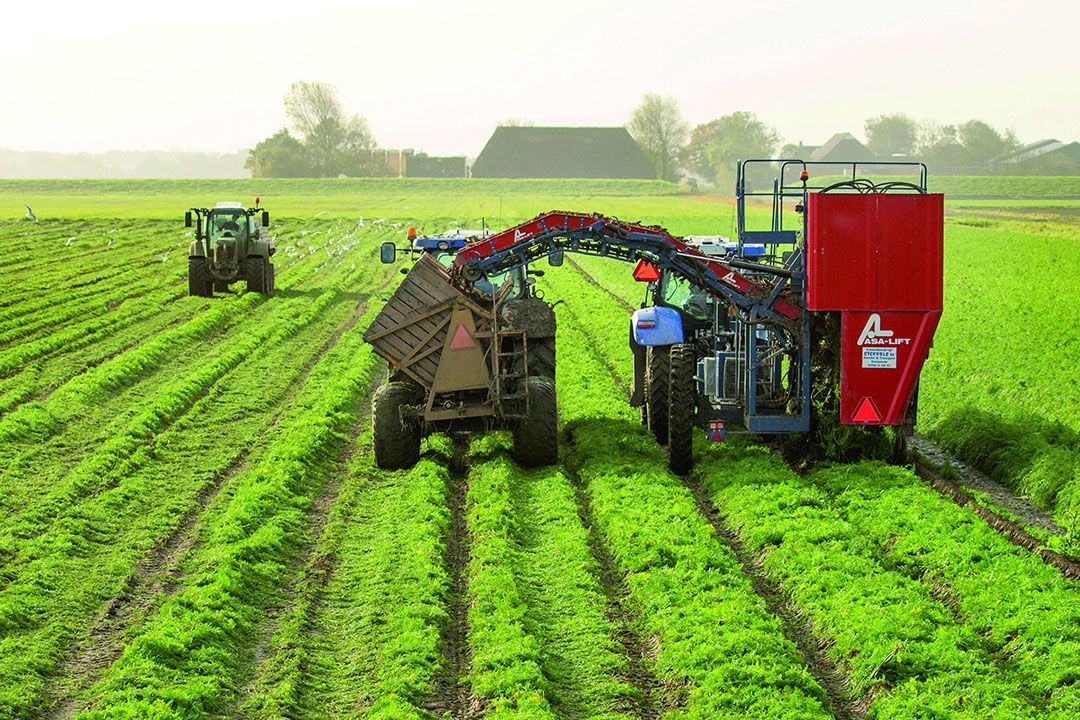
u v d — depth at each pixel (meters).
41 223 98.38
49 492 20.72
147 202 145.38
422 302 21.89
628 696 12.93
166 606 15.19
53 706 12.91
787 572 16.19
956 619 14.73
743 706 12.39
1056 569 15.82
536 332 24.31
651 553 16.66
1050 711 12.24
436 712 12.72
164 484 21.42
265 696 12.95
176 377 31.88
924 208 20.03
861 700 12.88
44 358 34.97
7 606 15.09
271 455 22.88
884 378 20.44
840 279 20.16
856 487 19.73
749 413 21.34
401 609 15.12
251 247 50.00
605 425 25.25
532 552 17.42
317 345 37.69
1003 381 28.66
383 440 22.06
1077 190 177.00
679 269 22.61
